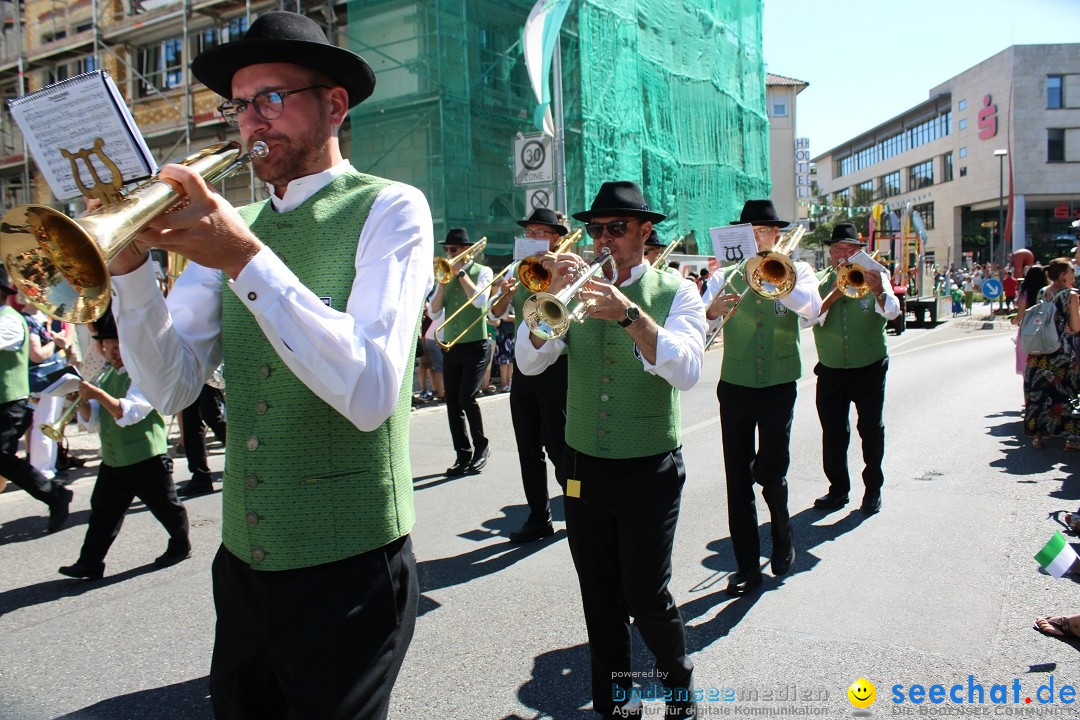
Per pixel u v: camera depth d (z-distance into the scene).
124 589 4.50
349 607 1.68
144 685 3.40
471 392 6.95
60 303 1.36
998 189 51.59
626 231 3.04
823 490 6.15
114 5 17.73
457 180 14.50
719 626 3.75
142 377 1.76
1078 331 7.05
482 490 6.51
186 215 1.36
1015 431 8.22
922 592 4.07
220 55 1.73
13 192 20.25
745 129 24.97
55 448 6.16
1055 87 49.88
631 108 18.31
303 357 1.43
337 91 1.83
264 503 1.70
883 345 5.46
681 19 21.55
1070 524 4.85
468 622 3.90
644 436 2.81
